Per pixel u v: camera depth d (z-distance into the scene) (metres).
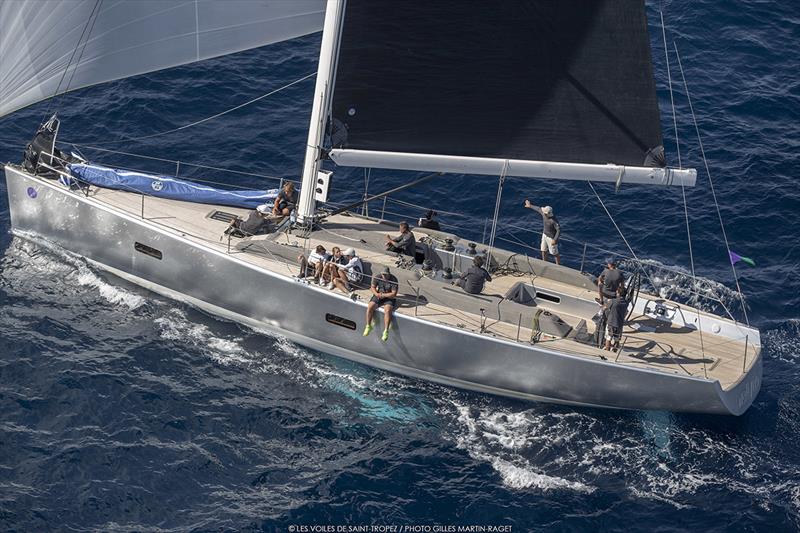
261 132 119.12
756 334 88.06
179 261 91.12
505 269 93.50
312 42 133.50
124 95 122.69
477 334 83.94
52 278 95.56
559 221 109.00
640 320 89.69
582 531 75.62
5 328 89.94
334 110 81.06
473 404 86.56
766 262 103.75
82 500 75.44
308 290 86.75
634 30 75.00
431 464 80.50
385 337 85.88
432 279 89.44
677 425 84.81
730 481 79.81
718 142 118.44
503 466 80.62
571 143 80.12
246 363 88.81
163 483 77.31
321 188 89.94
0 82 86.44
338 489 77.88
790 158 116.50
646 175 80.31
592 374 83.69
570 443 82.94
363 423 83.88
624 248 105.62
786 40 133.62
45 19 83.94
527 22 76.06
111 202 93.94
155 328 91.50
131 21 85.06
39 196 95.56
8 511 74.06
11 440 79.75
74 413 82.62
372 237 94.12
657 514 77.06
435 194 111.81
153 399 84.44
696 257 104.44
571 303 89.69
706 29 134.62
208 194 96.31
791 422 85.50
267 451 80.75
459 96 79.31
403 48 78.19
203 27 86.06
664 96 124.50
